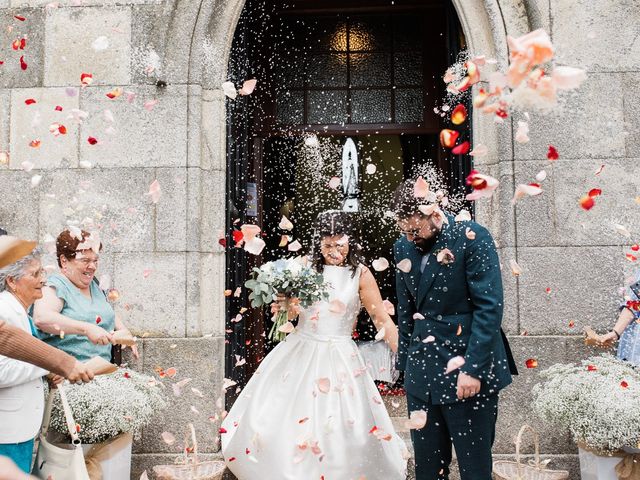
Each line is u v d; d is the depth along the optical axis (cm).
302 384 318
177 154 395
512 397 370
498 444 369
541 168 381
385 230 528
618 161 379
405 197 262
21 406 237
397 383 477
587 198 191
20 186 401
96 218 393
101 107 401
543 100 117
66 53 407
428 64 509
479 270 256
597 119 381
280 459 306
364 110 513
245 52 448
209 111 403
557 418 308
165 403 347
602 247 375
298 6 508
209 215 400
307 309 329
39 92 405
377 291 338
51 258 391
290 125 511
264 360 341
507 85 124
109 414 289
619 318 354
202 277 396
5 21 412
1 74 409
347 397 314
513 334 376
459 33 427
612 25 386
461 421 256
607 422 280
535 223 379
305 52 518
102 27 406
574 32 387
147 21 404
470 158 400
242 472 317
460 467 260
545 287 375
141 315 388
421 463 271
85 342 306
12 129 405
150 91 399
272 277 319
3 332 211
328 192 527
